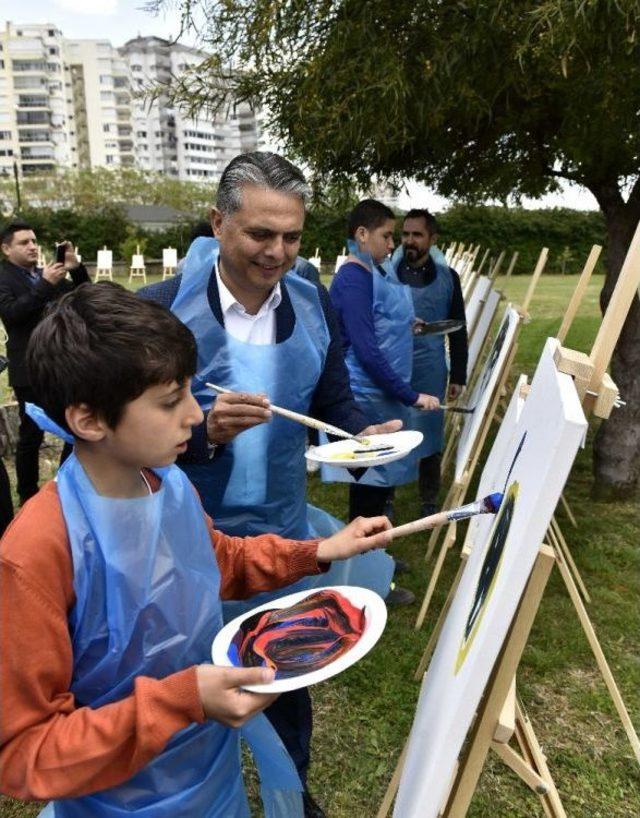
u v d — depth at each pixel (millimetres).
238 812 1254
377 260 3135
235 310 1705
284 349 1724
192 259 1760
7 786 949
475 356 4531
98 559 986
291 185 1548
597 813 2064
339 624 1159
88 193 36688
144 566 1024
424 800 926
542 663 2709
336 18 2797
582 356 1019
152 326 952
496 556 1020
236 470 1715
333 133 2984
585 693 2568
